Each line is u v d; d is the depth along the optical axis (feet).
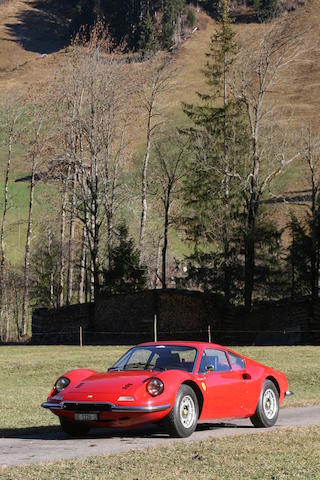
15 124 329.93
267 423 58.65
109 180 271.49
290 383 110.93
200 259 266.77
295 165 339.57
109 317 237.04
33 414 74.28
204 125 271.49
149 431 57.36
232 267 257.75
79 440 52.16
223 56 272.10
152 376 50.49
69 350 182.19
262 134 255.70
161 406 49.24
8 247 460.96
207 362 54.19
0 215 494.18
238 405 55.72
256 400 57.72
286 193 331.77
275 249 276.82
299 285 304.71
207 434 53.83
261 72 255.50
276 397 60.34
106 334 237.25
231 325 214.28
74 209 277.44
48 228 352.28
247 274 246.47
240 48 266.16
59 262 344.90
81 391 50.67
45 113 306.55
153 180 286.87
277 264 282.77
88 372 54.65
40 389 108.58
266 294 281.74
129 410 48.67
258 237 247.70
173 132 279.90
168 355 54.03
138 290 255.50
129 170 303.89
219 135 265.95
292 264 296.71
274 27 268.82
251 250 247.50
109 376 52.29
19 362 145.07
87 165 271.08
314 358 138.31
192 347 54.44
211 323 218.59
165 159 292.81
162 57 306.55
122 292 256.11
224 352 56.54
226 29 271.49
